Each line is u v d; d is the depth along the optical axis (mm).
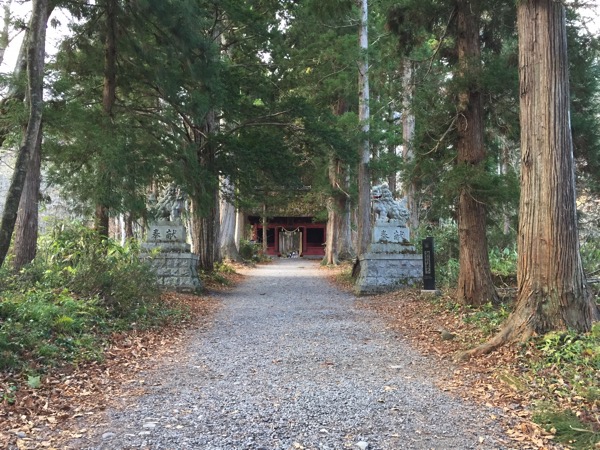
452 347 7383
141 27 11633
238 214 36219
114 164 10320
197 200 13359
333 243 29922
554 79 6512
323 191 26219
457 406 4848
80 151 10852
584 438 3988
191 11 10984
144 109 13555
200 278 16594
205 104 12438
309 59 18781
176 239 14602
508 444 3959
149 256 14016
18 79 9656
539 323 6406
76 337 6934
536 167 6605
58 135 11070
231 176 17516
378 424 4363
